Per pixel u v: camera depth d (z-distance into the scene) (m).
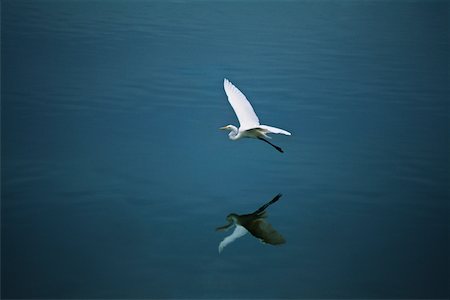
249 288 15.96
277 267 16.81
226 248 17.41
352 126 24.23
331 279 16.44
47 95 25.34
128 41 30.91
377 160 22.02
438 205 19.70
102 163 21.03
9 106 24.36
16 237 17.42
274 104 25.67
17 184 19.66
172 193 19.72
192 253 17.14
